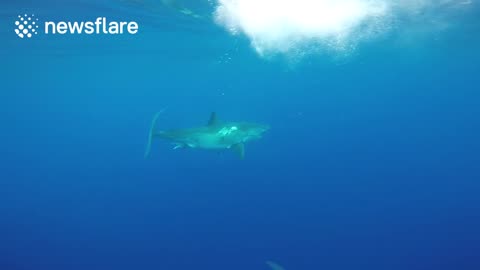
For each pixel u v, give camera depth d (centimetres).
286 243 2144
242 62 3734
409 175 3494
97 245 2420
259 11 1761
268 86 6378
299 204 2684
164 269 2011
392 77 5150
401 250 2042
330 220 2414
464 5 1720
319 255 2005
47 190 4166
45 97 6356
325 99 9900
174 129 980
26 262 2230
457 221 2348
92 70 3803
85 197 3616
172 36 2420
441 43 2823
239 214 2583
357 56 3359
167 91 6794
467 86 6328
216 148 979
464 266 1856
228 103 10925
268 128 1027
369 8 1714
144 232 2533
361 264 1916
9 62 3059
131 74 4294
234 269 1928
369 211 2547
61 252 2353
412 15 1873
